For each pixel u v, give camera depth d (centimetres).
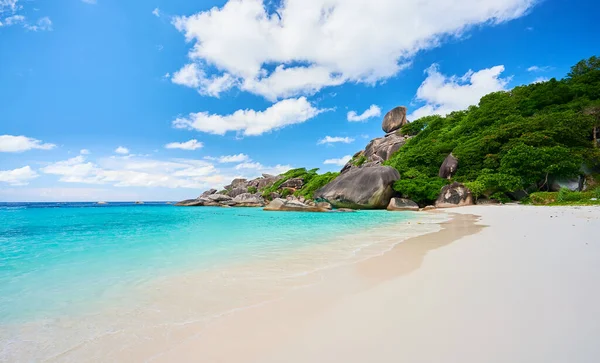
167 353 223
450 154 3256
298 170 6625
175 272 469
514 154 2484
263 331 253
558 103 3212
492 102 3850
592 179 2347
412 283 365
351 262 516
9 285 404
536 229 836
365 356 200
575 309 256
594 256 461
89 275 455
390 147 4925
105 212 2889
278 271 468
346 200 3022
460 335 221
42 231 1139
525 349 195
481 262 453
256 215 2334
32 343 245
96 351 230
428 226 1143
